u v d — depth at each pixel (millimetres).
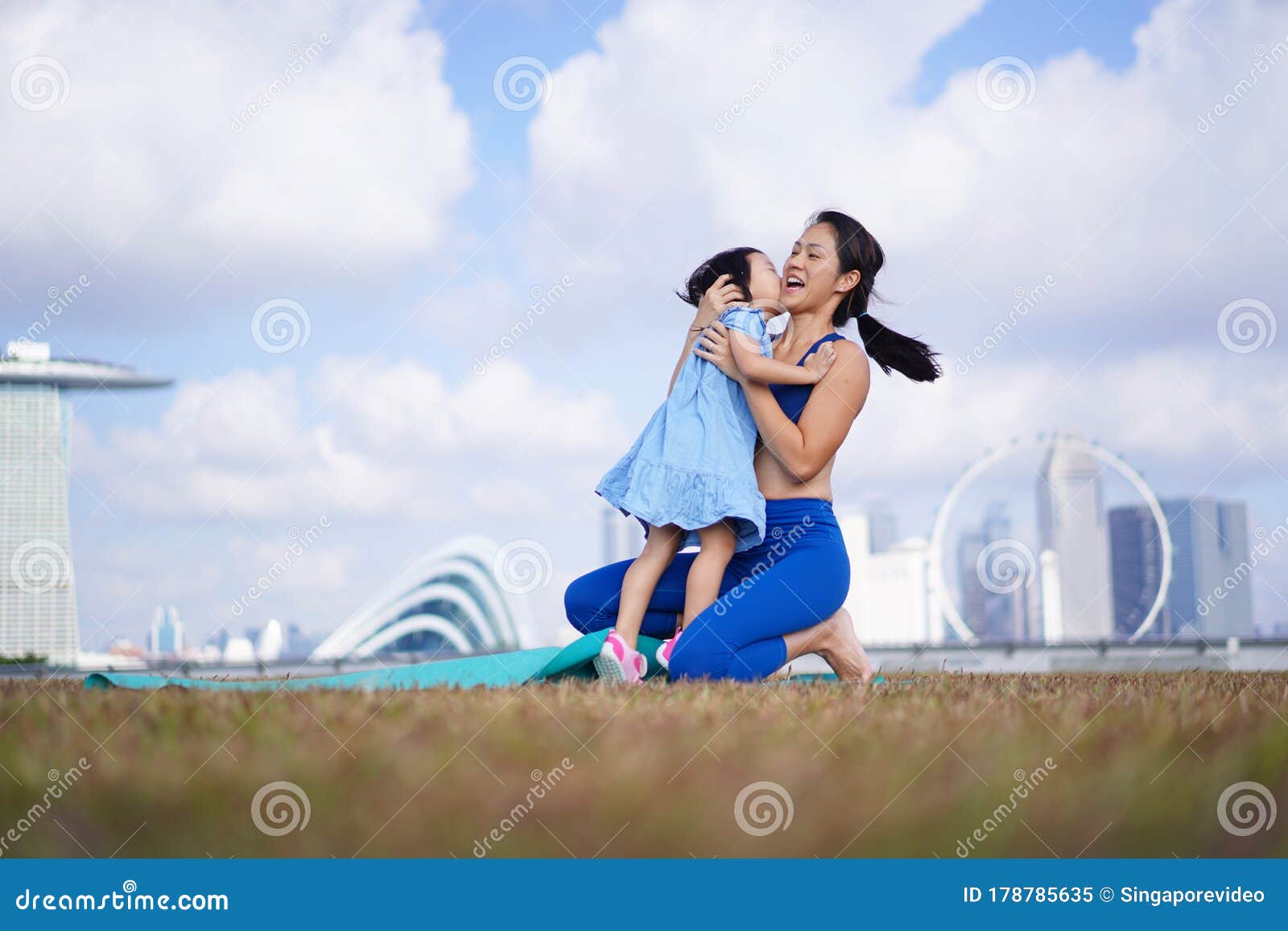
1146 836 2217
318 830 2057
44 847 2119
